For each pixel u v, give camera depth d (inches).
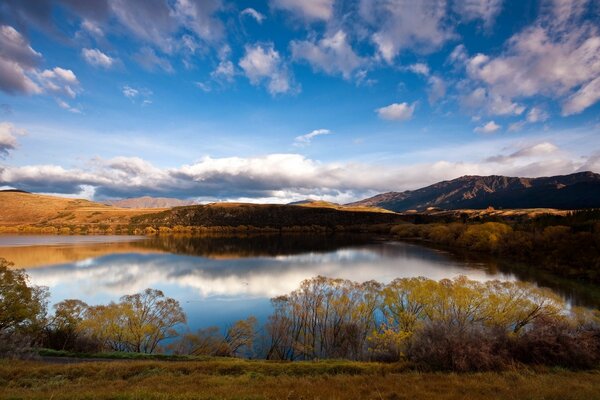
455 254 5113.2
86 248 6309.1
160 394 570.3
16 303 1450.5
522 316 1706.4
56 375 820.0
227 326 2150.6
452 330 964.0
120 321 1663.4
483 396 557.6
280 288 3198.8
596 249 3348.9
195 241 7839.6
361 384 673.6
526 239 4421.8
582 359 799.7
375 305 2055.9
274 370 882.1
